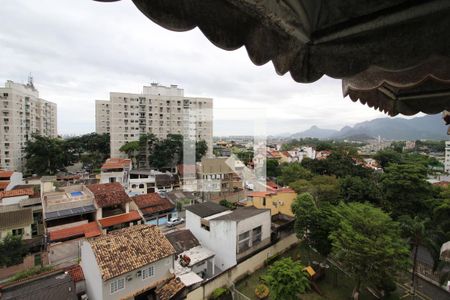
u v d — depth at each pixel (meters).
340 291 9.63
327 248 10.59
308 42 0.86
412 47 0.72
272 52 0.78
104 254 8.35
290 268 8.23
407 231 9.74
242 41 0.72
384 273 8.20
